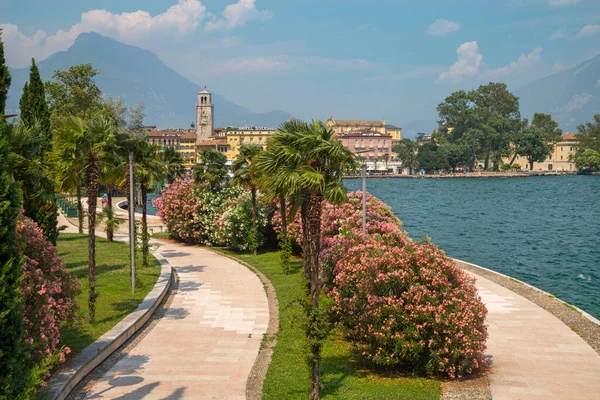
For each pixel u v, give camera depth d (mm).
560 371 18109
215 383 16562
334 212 33656
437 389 16641
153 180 35562
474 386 16906
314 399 15492
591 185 188375
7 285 10656
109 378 16812
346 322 20734
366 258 19328
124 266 34531
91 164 24500
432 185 199500
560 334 22031
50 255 17672
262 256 43188
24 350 11938
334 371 18281
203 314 25000
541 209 112938
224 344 20578
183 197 50469
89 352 17812
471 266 37094
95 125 25531
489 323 23578
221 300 27750
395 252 19391
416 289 17984
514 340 21312
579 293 37719
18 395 10578
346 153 19375
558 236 71875
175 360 18656
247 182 42156
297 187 19016
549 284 40969
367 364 19000
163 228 60750
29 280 14828
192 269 37031
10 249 10805
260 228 45312
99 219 35000
